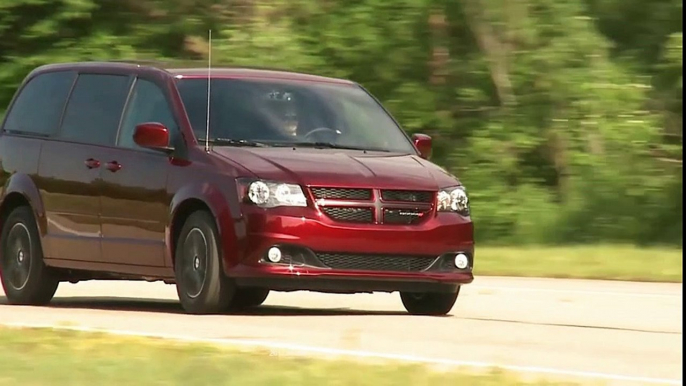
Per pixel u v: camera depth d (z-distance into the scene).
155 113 35.69
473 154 74.75
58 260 37.69
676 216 70.94
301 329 29.72
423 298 35.19
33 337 25.92
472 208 73.56
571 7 74.75
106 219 36.12
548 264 53.31
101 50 77.44
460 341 27.88
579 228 71.88
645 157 72.50
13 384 19.64
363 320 32.12
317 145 35.25
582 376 21.97
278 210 32.12
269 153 33.72
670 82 74.06
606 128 73.06
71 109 38.44
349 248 32.38
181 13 77.44
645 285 45.56
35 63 77.56
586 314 35.25
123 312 34.53
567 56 74.31
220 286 32.72
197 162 33.72
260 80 36.50
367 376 20.61
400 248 32.91
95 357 22.70
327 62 75.62
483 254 58.69
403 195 33.25
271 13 75.88
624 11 77.12
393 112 75.88
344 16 75.81
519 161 74.62
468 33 76.25
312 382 19.86
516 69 74.56
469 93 75.38
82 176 36.91
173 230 33.94
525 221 72.56
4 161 39.84
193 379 19.94
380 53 75.69
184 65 37.16
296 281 32.06
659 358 25.42
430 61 76.00
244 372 20.77
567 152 73.25
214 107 35.16
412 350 26.05
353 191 32.72
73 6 77.06
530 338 28.70
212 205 32.72
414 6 75.50
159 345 24.81
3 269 39.62
